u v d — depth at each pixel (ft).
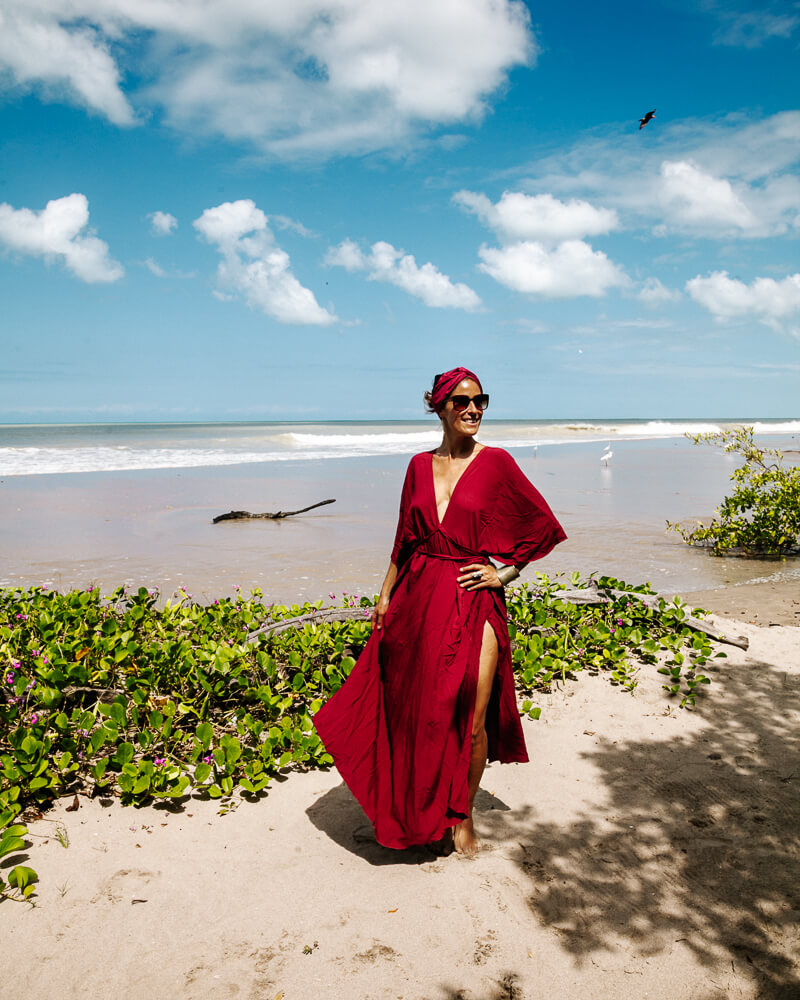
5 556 32.60
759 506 37.19
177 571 30.32
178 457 95.40
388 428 281.74
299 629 19.10
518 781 13.34
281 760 13.07
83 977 8.29
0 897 9.50
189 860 10.55
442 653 10.39
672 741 14.99
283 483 65.21
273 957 8.73
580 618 21.63
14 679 14.55
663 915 9.71
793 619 24.20
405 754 10.47
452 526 10.75
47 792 11.88
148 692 15.07
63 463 82.79
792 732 15.42
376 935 9.16
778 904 9.95
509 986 8.45
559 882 10.36
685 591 28.45
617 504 52.80
